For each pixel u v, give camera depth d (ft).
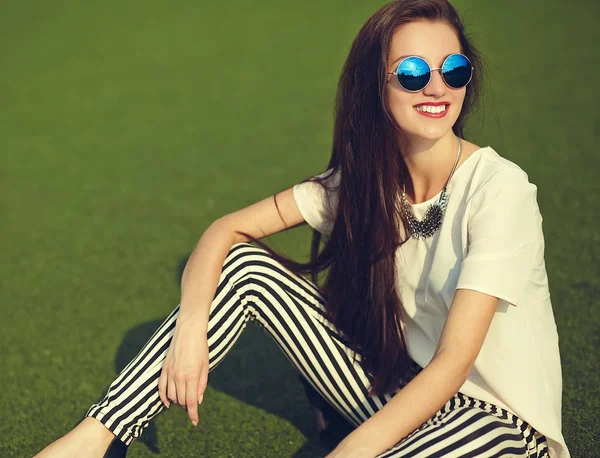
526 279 7.54
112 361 12.82
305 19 40.60
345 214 8.51
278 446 10.21
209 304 8.38
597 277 13.93
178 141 24.85
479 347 7.40
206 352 8.17
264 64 33.22
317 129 24.80
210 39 38.19
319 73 31.24
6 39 41.19
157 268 16.26
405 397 7.26
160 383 8.11
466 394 8.00
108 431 8.09
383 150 8.14
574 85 25.88
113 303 14.83
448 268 7.95
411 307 8.48
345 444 7.19
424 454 7.26
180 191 20.66
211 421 10.84
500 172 7.73
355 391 8.64
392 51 7.92
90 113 28.68
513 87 26.18
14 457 10.30
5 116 29.07
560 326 12.49
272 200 9.23
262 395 11.40
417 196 8.27
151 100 29.63
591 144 20.67
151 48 37.40
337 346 8.62
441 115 7.86
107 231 18.44
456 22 8.05
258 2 46.03
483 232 7.55
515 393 7.73
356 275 8.53
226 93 29.66
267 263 8.69
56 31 42.14
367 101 8.11
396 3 7.95
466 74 7.80
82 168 23.16
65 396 11.83
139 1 48.52
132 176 22.11
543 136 21.56
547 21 34.45
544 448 7.95
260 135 24.68
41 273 16.40
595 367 11.30
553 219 16.46
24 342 13.58
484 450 7.36
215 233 8.99
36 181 22.36
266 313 8.64
